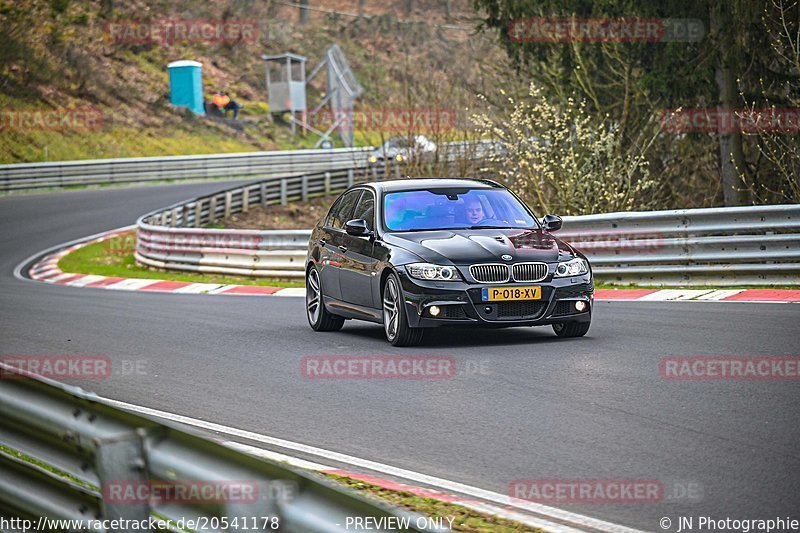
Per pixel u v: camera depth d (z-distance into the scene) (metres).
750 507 8.30
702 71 38.31
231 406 13.34
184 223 47.12
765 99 38.59
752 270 23.72
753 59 37.47
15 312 24.84
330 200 59.06
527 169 35.31
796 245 23.30
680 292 23.28
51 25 86.12
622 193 34.31
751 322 18.06
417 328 17.16
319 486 5.29
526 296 16.94
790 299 21.03
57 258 42.62
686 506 8.41
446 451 10.60
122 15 96.06
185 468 5.83
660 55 40.62
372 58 107.94
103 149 75.31
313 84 102.44
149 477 6.09
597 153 34.62
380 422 12.05
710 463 9.66
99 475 6.05
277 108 90.88
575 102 40.72
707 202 40.62
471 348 17.05
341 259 19.45
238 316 23.22
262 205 56.06
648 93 39.53
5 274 38.16
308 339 19.19
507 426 11.55
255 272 33.34
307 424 12.12
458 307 16.86
